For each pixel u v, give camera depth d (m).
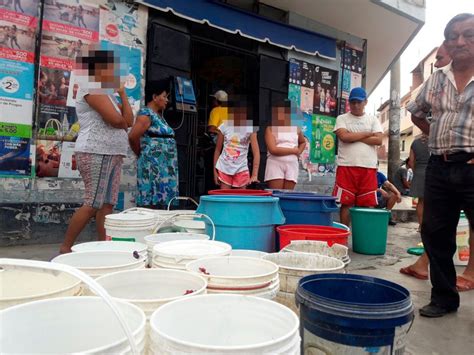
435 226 2.47
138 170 3.52
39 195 3.83
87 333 1.00
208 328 1.08
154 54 4.49
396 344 1.13
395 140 9.07
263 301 1.07
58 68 3.88
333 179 6.34
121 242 1.85
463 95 2.36
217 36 5.12
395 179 8.87
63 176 3.95
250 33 5.16
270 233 2.31
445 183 2.43
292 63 5.79
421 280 3.18
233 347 0.80
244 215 2.18
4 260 0.93
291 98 5.80
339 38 6.40
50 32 3.83
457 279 2.99
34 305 0.95
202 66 5.91
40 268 0.90
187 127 4.83
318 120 6.13
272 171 4.06
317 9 5.70
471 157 2.34
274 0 5.47
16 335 0.91
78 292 1.21
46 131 3.85
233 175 3.84
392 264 3.75
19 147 3.71
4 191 3.67
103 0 4.13
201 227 2.55
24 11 3.68
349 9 5.68
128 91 4.32
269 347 0.83
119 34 4.25
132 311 0.96
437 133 2.46
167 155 3.53
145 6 4.40
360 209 4.27
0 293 1.33
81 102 2.75
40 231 3.80
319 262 1.75
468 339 2.09
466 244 3.90
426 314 2.40
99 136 2.74
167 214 2.59
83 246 1.78
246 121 3.86
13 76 3.65
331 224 2.83
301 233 2.17
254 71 5.54
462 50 2.28
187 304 1.06
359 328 1.10
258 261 1.54
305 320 1.21
